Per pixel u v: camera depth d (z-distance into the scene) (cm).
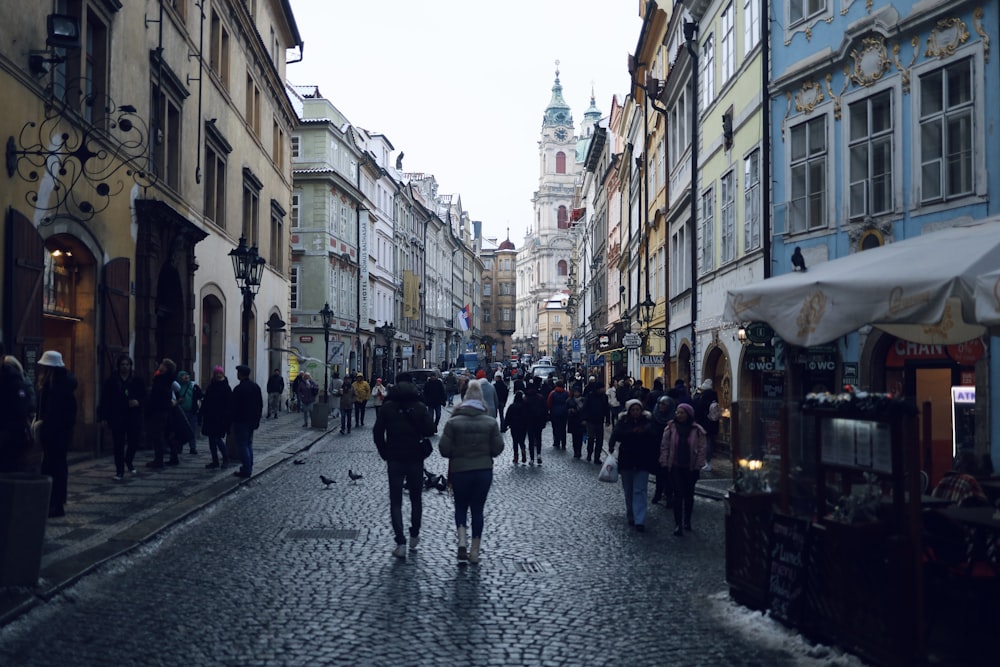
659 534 1210
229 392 1780
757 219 1984
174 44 2317
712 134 2459
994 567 709
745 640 714
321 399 4706
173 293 2322
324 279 5031
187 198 2452
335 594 841
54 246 1680
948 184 1377
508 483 1742
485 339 13900
